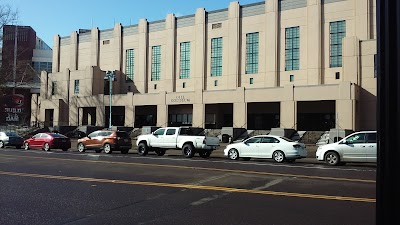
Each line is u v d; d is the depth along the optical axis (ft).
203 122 169.99
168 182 38.96
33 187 35.68
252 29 174.70
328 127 161.07
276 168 52.90
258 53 172.45
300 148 65.87
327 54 157.17
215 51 184.14
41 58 281.74
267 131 148.46
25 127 199.82
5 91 207.41
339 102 138.00
